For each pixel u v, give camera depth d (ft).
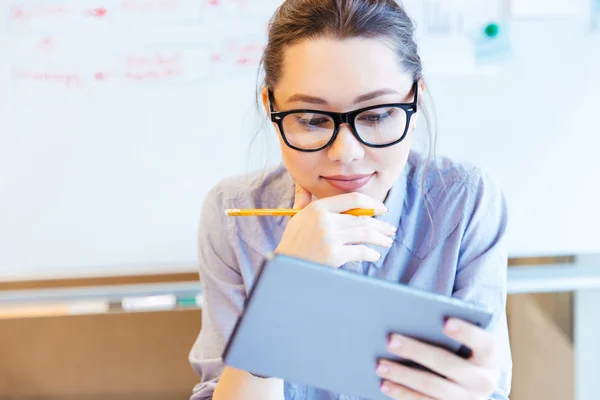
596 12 3.45
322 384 1.64
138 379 4.52
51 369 4.46
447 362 1.51
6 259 3.61
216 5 3.40
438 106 3.52
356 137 1.90
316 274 1.30
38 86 3.44
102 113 3.49
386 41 1.83
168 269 3.64
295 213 2.07
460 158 3.58
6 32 3.38
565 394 4.08
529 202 3.65
